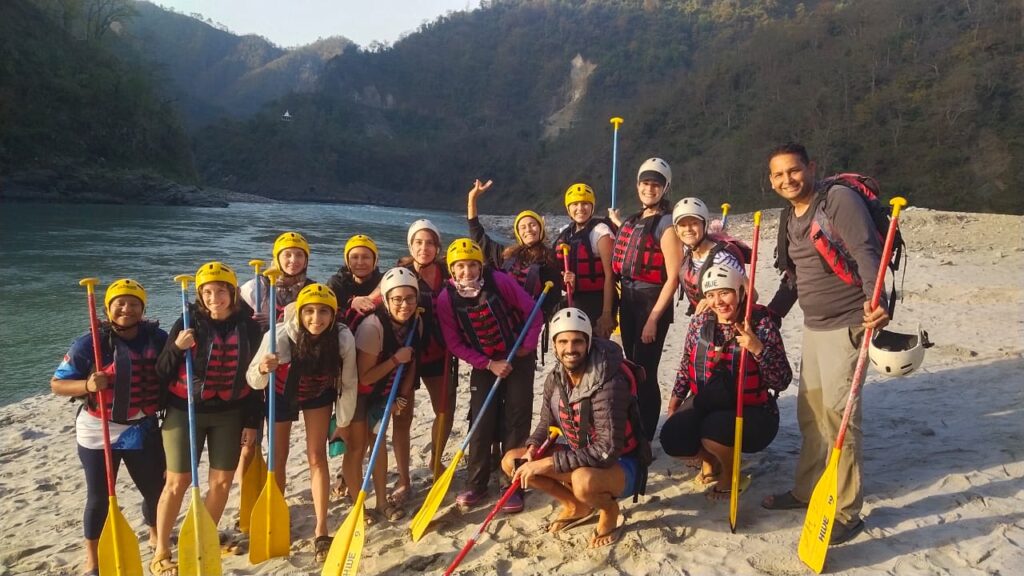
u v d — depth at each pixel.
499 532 4.36
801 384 4.03
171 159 72.94
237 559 4.47
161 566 4.29
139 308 4.30
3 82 56.97
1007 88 59.94
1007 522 3.84
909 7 71.94
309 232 39.69
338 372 4.36
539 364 8.92
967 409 5.70
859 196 3.57
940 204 55.84
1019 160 55.31
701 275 4.46
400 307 4.52
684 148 80.44
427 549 4.24
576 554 3.98
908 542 3.75
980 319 9.72
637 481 4.14
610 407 3.92
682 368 4.52
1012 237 19.34
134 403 4.27
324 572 4.07
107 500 4.37
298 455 6.27
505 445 4.76
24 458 6.91
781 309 4.25
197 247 28.27
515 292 4.75
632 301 5.02
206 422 4.36
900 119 61.81
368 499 5.12
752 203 65.44
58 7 68.81
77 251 24.81
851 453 3.71
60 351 11.64
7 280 18.06
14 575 4.53
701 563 3.75
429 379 5.25
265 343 4.33
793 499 4.18
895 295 3.66
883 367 3.45
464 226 57.56
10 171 54.47
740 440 4.02
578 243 5.31
